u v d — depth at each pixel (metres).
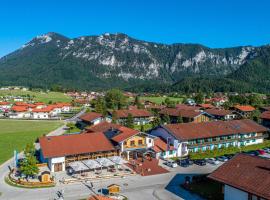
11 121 169.62
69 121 170.00
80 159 79.75
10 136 124.00
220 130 102.50
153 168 79.12
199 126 101.75
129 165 81.25
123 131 91.44
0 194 61.41
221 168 59.19
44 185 66.00
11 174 72.94
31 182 66.25
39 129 142.38
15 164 77.94
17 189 64.12
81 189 64.31
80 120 155.25
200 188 64.62
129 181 69.56
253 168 55.69
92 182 68.56
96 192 62.75
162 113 153.75
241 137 106.81
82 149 79.62
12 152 96.00
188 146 94.12
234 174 56.22
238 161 59.31
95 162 75.06
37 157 88.56
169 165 81.44
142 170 76.12
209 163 84.12
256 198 51.03
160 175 73.94
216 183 67.06
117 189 61.97
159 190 64.19
